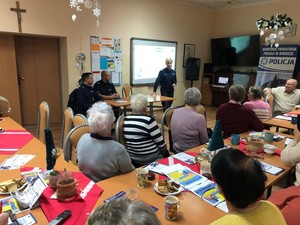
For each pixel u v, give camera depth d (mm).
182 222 1154
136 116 2115
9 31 4301
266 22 5082
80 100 4129
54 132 4906
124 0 5645
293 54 6055
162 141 2150
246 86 7020
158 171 1663
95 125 1597
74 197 1301
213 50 7824
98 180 1631
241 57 7195
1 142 2197
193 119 2270
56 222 1097
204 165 1625
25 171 1586
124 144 2223
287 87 4332
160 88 6363
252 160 861
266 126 3230
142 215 527
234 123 2582
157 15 6359
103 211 544
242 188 813
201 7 7449
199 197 1368
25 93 5133
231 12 7477
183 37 7160
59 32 4848
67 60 5074
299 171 1704
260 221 812
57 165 1736
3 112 3359
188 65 7297
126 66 6016
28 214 1184
